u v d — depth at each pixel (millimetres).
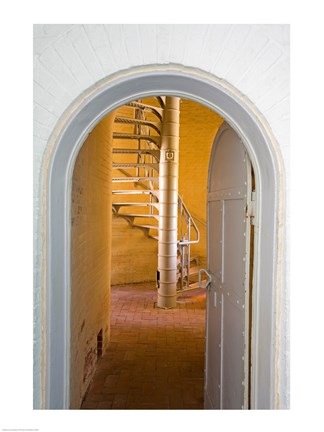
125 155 7574
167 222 5934
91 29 1493
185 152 8227
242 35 1499
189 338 4723
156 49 1506
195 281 7879
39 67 1492
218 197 2604
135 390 3367
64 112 1514
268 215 1616
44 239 1554
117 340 4625
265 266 1642
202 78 1552
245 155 1910
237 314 2098
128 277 7715
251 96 1505
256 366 1726
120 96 1727
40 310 1557
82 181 2846
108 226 4422
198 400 3209
